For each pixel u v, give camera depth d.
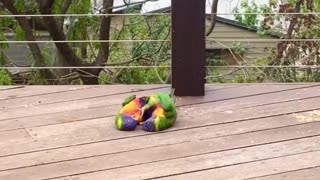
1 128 2.93
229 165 2.47
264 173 2.39
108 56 7.07
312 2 5.88
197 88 3.34
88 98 3.37
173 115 2.91
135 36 6.96
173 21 3.24
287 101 3.25
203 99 3.31
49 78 7.12
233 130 2.85
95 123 2.98
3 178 2.39
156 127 2.84
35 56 7.12
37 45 7.17
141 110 2.95
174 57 3.30
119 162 2.52
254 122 2.95
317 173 2.38
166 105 2.89
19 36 7.17
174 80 3.34
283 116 3.02
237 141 2.71
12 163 2.53
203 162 2.50
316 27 5.47
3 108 3.23
